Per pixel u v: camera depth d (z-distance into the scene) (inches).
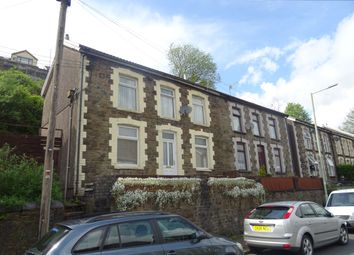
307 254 345.1
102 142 523.5
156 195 441.7
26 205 332.8
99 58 560.7
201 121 745.0
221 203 534.9
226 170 754.8
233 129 824.9
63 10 356.8
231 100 847.1
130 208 410.9
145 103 614.2
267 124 970.1
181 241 224.5
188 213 475.2
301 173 1083.3
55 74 336.5
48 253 181.3
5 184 340.5
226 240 253.1
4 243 310.2
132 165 561.0
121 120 560.7
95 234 195.8
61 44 346.6
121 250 196.9
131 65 603.8
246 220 381.1
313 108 910.4
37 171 373.7
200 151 717.9
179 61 1405.0
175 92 691.4
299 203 380.8
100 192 408.2
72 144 522.0
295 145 1109.7
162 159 609.6
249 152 852.6
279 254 380.2
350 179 1323.8
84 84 528.1
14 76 1114.1
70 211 415.5
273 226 347.6
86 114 515.8
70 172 509.4
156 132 615.5
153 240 213.2
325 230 389.4
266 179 671.8
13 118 838.5
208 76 1403.8
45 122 810.8
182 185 479.5
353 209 509.7
